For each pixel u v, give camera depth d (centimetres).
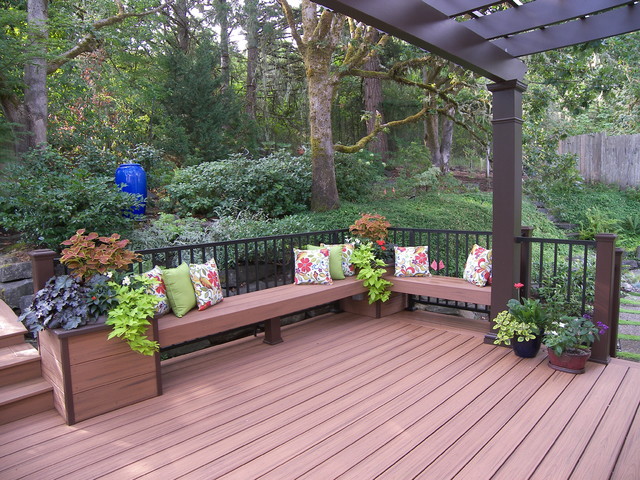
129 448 213
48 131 650
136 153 683
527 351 322
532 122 634
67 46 618
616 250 324
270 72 1167
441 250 620
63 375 232
